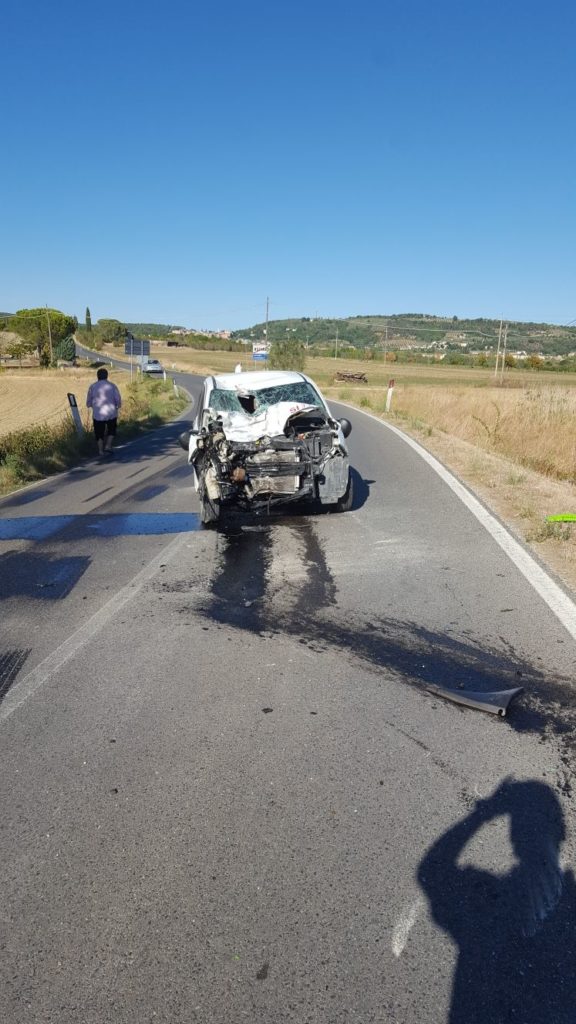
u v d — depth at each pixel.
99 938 2.33
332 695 3.89
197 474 8.38
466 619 4.88
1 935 2.37
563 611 4.91
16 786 3.17
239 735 3.50
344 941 2.28
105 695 4.00
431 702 3.77
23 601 5.71
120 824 2.88
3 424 29.30
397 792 3.00
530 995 2.07
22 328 108.94
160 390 47.78
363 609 5.18
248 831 2.80
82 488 11.26
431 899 2.43
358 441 15.59
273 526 7.94
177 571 6.37
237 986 2.14
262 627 4.94
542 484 9.60
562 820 2.78
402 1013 2.03
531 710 3.65
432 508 8.38
